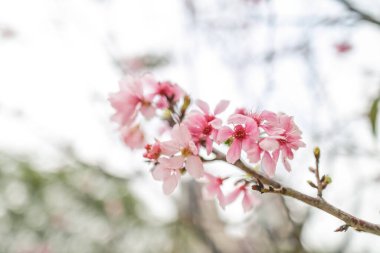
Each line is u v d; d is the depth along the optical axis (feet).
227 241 3.60
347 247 3.49
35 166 6.91
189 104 1.82
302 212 2.77
